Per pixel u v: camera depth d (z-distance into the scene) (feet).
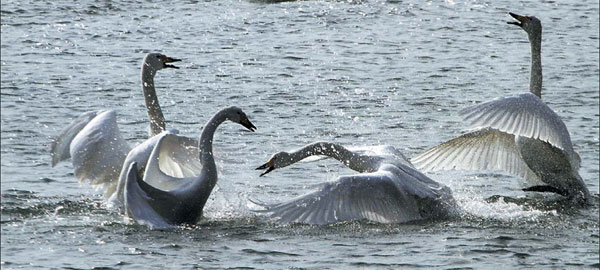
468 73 86.22
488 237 42.75
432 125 67.05
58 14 108.37
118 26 103.71
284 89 77.66
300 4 119.85
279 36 100.99
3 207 46.19
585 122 68.54
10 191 49.01
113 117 45.57
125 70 83.87
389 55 93.04
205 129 43.96
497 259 39.37
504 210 48.26
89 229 42.91
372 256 39.34
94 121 45.11
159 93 75.77
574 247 41.65
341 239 41.93
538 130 46.21
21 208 46.19
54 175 52.65
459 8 121.19
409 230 43.57
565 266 38.68
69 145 45.85
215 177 44.01
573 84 82.02
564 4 127.03
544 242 42.37
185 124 66.44
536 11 121.49
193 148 46.14
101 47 93.50
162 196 42.78
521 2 127.65
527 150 51.13
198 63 87.35
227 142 60.95
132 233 42.37
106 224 43.75
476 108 45.91
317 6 118.83
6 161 55.16
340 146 46.21
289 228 43.68
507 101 46.26
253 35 101.19
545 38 105.19
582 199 50.98
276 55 91.50
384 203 43.42
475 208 48.34
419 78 83.35
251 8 116.98
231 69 85.10
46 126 64.39
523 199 51.21
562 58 94.12
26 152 57.52
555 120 46.78
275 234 42.60
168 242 41.04
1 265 37.45
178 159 46.47
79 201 47.85
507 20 114.93
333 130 64.75
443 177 55.83
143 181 42.14
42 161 55.57
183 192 43.19
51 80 79.10
